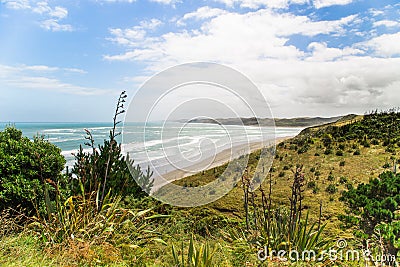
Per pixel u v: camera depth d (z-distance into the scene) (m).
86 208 4.25
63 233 3.91
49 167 5.38
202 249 3.65
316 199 8.28
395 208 5.13
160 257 3.88
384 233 4.46
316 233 4.21
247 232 4.45
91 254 3.49
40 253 3.51
